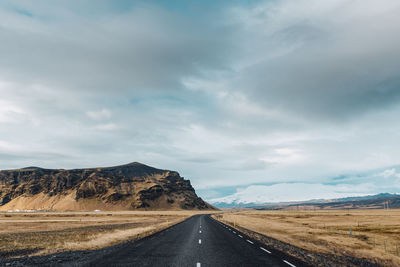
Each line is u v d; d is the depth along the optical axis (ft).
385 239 86.38
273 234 84.79
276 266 34.09
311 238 75.66
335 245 61.16
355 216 266.57
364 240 83.51
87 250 48.42
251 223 155.12
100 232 94.17
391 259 46.52
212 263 35.81
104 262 36.32
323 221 190.08
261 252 45.91
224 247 52.08
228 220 194.59
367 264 39.17
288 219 221.46
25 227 141.90
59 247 53.06
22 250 49.70
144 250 47.70
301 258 40.55
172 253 44.29
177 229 102.42
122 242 60.54
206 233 84.79
